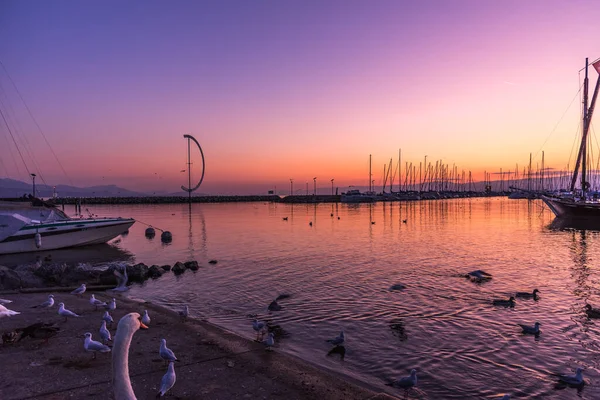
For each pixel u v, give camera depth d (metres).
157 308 17.52
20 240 36.50
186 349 12.18
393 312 17.39
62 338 12.76
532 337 14.38
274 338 14.24
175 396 9.10
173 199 182.38
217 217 89.94
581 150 67.94
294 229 59.25
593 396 10.30
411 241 43.72
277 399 9.18
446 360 12.44
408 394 10.25
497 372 11.65
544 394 10.41
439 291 21.03
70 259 34.16
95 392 9.02
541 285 22.45
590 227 58.97
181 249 39.31
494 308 17.92
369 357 12.62
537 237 46.88
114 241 46.34
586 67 64.69
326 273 26.17
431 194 198.75
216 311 17.83
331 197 189.38
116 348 4.78
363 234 51.44
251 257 33.38
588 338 14.29
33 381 9.56
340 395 9.55
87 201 165.38
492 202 166.12
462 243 41.75
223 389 9.56
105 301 18.70
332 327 15.48
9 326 14.00
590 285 22.47
